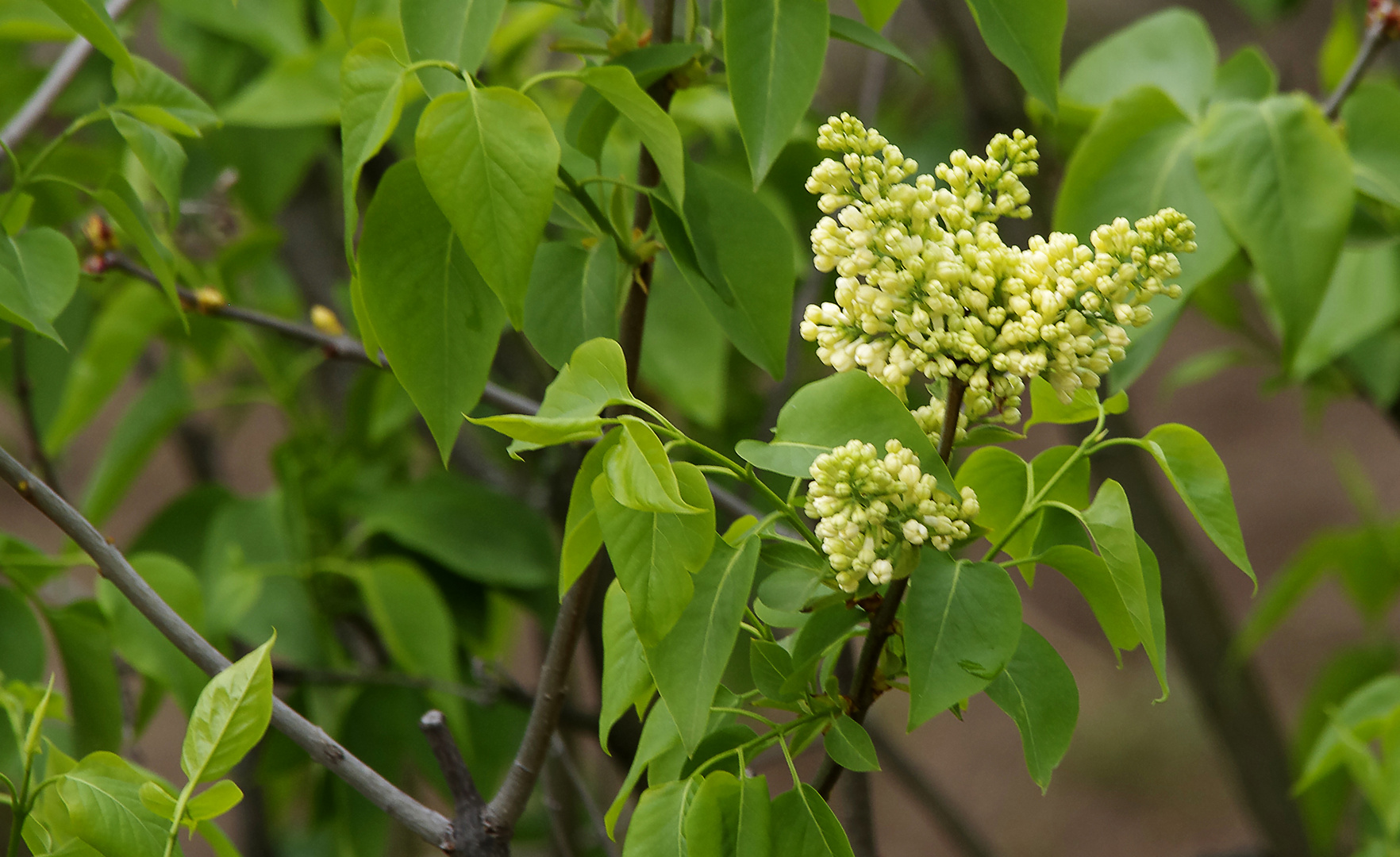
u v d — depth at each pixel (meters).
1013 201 1.25
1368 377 1.93
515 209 1.24
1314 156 1.45
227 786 1.25
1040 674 1.25
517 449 1.23
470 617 1.72
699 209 1.32
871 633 1.26
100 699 1.45
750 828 1.24
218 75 1.90
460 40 1.27
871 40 1.32
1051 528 1.29
